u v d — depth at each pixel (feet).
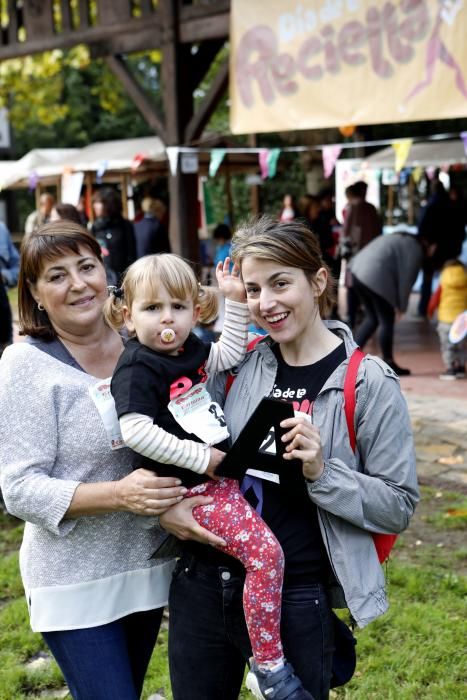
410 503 6.62
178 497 6.51
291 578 6.67
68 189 42.63
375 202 47.91
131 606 7.22
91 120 103.24
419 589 13.05
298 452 6.22
